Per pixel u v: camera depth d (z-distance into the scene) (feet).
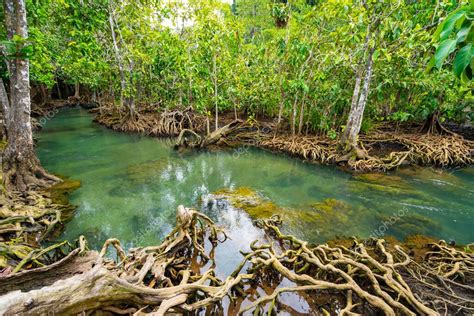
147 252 13.11
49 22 48.32
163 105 60.08
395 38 25.71
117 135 47.75
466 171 31.04
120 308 8.78
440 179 27.94
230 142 43.73
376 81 36.94
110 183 25.18
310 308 10.99
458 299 10.44
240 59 47.11
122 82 48.01
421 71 32.60
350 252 12.98
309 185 26.13
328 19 31.19
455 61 4.21
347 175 29.14
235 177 28.50
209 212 20.11
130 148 39.42
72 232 16.79
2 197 18.19
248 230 17.62
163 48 46.42
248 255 12.87
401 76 35.12
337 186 25.85
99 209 19.97
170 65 47.96
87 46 32.17
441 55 4.28
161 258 12.49
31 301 6.86
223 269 13.74
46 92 84.53
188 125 52.26
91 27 26.35
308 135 41.24
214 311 10.69
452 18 4.26
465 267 12.30
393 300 9.54
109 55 50.75
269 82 43.45
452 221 19.10
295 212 20.16
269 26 66.08
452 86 34.24
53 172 27.37
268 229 17.26
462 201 22.53
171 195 23.09
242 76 46.42
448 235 17.25
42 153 34.81
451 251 13.92
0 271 10.32
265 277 12.74
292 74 39.83
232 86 45.01
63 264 9.67
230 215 19.69
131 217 19.01
